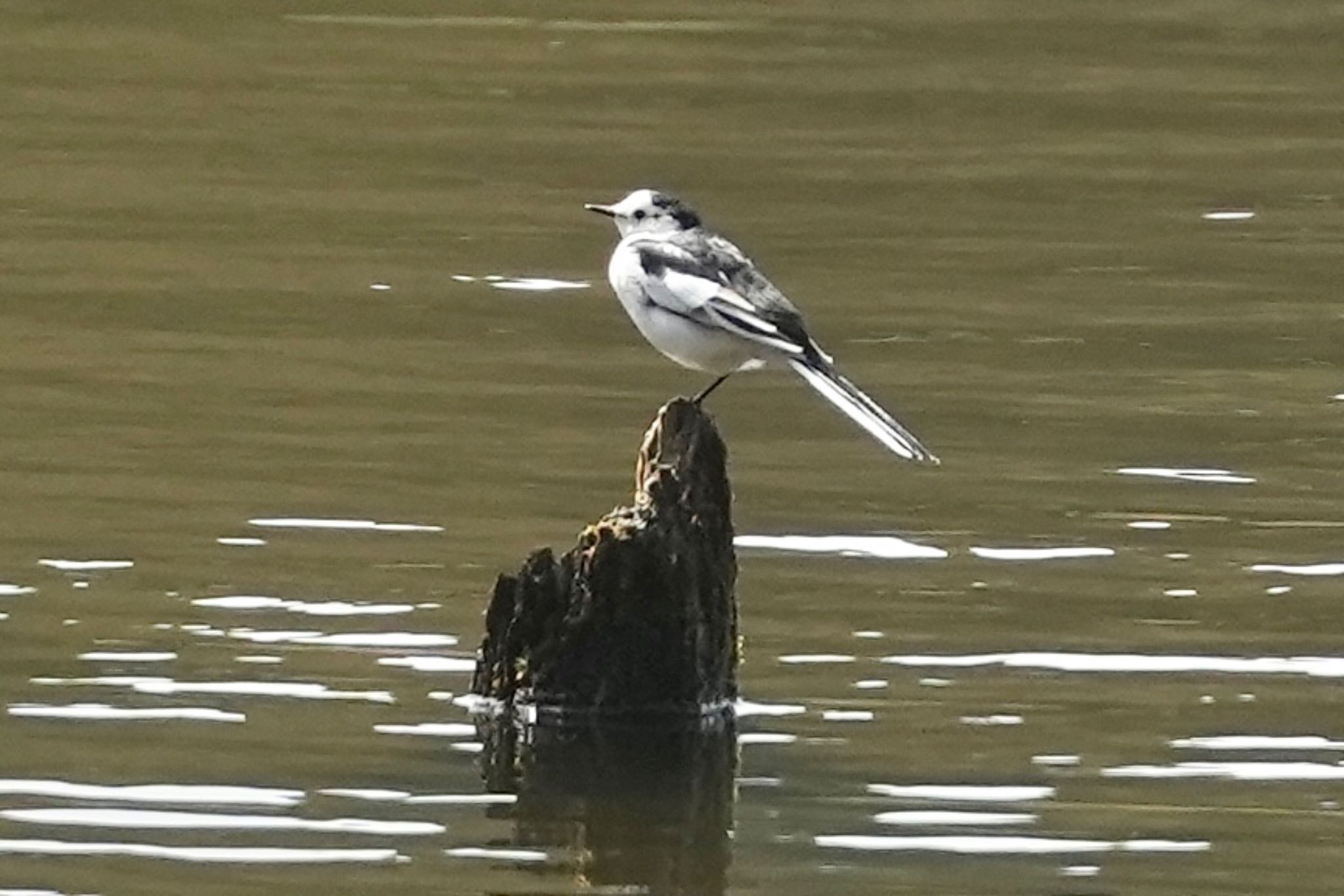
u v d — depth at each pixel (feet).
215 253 79.46
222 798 48.06
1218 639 55.67
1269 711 52.60
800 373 50.39
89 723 50.96
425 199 84.84
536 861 46.11
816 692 53.42
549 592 52.11
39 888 44.45
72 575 57.62
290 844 46.39
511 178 87.10
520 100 95.25
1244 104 96.37
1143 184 87.35
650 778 49.75
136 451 64.39
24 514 60.59
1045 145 91.40
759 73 98.99
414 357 71.26
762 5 107.96
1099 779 49.70
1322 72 100.53
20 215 82.23
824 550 60.03
